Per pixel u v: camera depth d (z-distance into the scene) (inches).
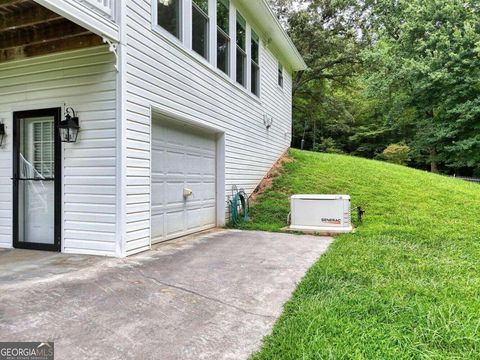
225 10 296.0
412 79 624.1
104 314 102.8
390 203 314.5
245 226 281.0
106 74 172.1
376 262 161.8
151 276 140.9
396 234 225.0
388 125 791.1
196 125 249.3
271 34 402.3
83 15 145.5
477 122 586.2
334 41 751.7
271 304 114.2
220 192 292.5
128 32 173.9
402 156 725.3
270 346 85.7
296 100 855.1
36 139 193.3
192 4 241.8
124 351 82.1
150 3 192.4
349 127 885.2
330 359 78.6
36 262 160.2
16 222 194.1
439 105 624.1
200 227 265.0
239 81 333.1
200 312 106.7
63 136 175.8
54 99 183.5
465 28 557.9
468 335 89.9
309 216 255.9
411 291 123.5
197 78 244.1
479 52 530.9
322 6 770.8
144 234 187.0
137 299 115.4
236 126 319.9
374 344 85.6
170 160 223.9
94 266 153.4
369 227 250.7
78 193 178.1
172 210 226.4
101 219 173.5
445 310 105.7
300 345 84.9
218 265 161.0
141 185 184.1
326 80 839.7
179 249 194.9
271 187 379.2
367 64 733.9
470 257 172.1
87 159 175.9
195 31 246.8
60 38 175.5
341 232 242.5
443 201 316.5
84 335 89.4
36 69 187.3
